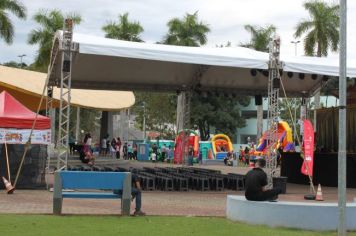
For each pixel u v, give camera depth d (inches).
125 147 1889.8
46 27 1951.3
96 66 937.5
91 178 420.8
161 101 2615.7
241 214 401.1
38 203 498.0
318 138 1021.2
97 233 328.2
